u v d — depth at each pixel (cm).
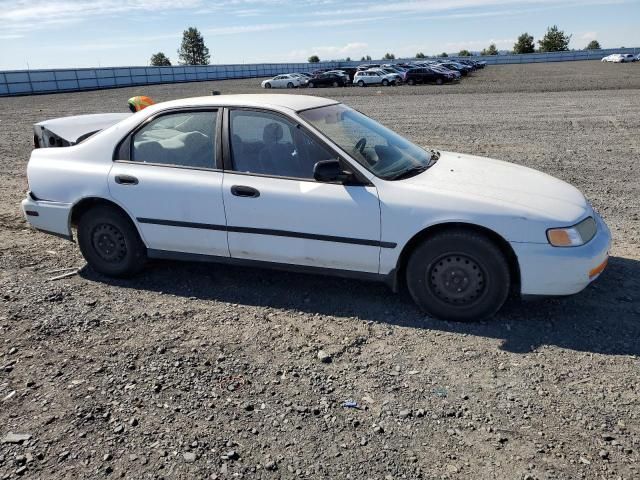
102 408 300
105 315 415
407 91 3209
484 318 389
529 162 983
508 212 365
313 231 403
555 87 2820
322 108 457
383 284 462
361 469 252
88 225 478
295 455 262
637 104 1869
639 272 471
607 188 779
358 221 390
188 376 331
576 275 364
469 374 329
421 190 383
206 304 435
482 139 1275
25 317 410
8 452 266
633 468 249
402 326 391
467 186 391
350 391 314
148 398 309
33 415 295
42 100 3491
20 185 902
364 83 4262
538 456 258
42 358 354
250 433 279
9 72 4359
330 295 445
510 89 2866
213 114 439
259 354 357
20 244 589
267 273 493
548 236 361
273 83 4456
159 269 508
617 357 343
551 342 363
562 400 301
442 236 378
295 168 412
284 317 409
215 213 428
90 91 4681
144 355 356
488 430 278
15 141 1474
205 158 437
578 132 1330
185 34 11181
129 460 259
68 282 482
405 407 299
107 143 470
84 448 268
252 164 423
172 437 276
